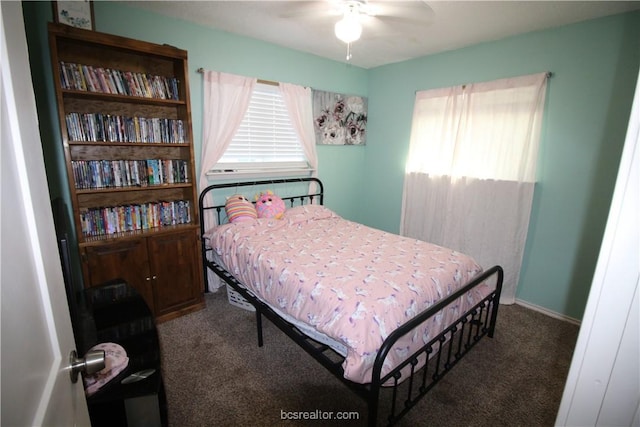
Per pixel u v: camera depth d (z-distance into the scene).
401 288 1.69
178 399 1.76
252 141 3.24
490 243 3.04
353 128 4.06
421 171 3.58
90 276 2.17
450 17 2.39
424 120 3.50
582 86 2.44
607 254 0.55
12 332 0.48
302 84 3.47
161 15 2.49
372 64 3.86
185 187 2.66
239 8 2.36
